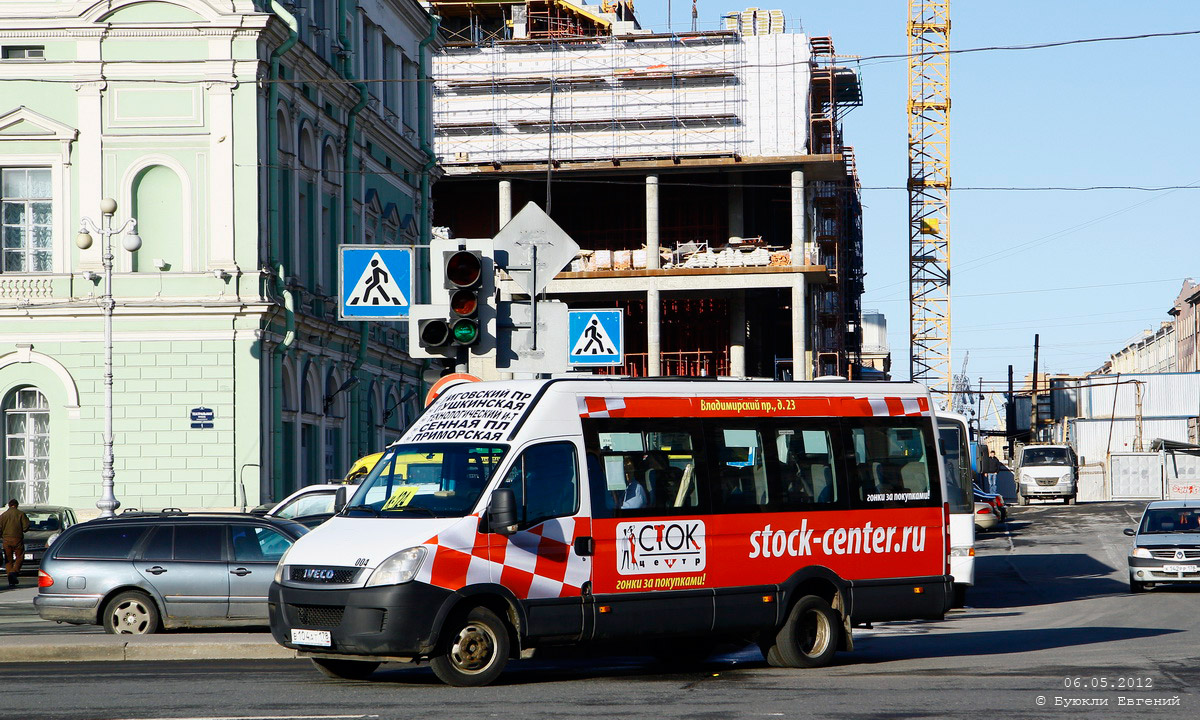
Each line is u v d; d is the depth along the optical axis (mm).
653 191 76562
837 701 11891
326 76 40375
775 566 14883
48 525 34406
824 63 82250
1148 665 14984
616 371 82062
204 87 35875
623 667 15305
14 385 36031
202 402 35469
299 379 38188
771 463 15102
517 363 17422
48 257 36688
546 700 11930
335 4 42406
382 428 46781
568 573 13484
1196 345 133000
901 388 16422
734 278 73938
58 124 36031
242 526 19297
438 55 79000
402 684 13211
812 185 83875
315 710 11172
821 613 15164
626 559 13859
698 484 14508
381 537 12906
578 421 13914
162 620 18906
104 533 19234
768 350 90125
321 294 40156
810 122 78812
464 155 78375
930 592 16062
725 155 75375
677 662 15812
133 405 35594
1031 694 12398
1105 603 26469
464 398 14516
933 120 104562
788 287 74188
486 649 13016
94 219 36000
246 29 35688
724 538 14539
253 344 35531
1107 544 44156
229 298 35250
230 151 35781
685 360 82875
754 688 12938
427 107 53906
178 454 35438
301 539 13430
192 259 35781
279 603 13086
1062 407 111188
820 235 91188
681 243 82688
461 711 11133
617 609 13719
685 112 76938
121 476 35500
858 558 15555
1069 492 70625
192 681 13438
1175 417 99438
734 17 82875
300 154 39312
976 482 53844
